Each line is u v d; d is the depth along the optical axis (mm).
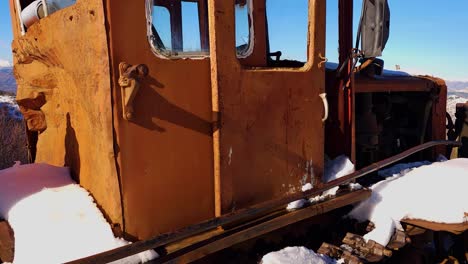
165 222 1939
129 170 1803
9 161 7113
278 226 2092
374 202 2648
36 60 2727
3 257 1963
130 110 1736
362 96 3525
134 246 1561
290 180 2359
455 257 3232
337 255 2158
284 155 2307
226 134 2033
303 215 2211
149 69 1806
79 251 1758
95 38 1725
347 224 2619
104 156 1822
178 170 1949
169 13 1991
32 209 2018
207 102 2010
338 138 2859
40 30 2416
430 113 4230
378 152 4113
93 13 1714
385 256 2191
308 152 2430
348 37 2725
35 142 3445
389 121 4410
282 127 2273
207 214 2088
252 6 2182
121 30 1717
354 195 2518
